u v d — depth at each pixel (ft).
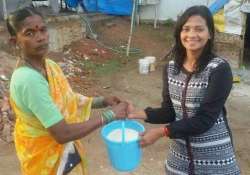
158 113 9.52
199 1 39.14
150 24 39.78
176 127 8.54
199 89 8.63
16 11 8.03
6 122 18.33
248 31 35.01
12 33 8.04
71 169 9.02
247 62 31.73
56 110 7.89
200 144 8.96
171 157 9.59
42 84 7.85
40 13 8.08
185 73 8.86
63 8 37.68
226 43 30.17
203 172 9.16
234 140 18.95
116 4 38.81
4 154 16.92
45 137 8.32
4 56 25.73
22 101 7.89
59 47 32.17
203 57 8.66
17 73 7.89
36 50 7.91
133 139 8.79
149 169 16.05
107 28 36.91
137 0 38.29
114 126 9.15
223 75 8.47
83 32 34.50
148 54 33.01
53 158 8.47
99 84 26.58
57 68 8.43
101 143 18.03
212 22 8.64
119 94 25.14
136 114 9.41
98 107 9.63
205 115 8.52
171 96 9.17
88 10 38.93
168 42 35.53
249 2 28.60
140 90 25.90
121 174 15.65
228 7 29.30
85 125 8.16
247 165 16.70
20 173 15.56
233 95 25.07
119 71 29.17
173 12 40.01
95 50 32.60
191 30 8.51
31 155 8.38
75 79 26.71
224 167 9.09
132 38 35.81
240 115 22.09
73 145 8.99
